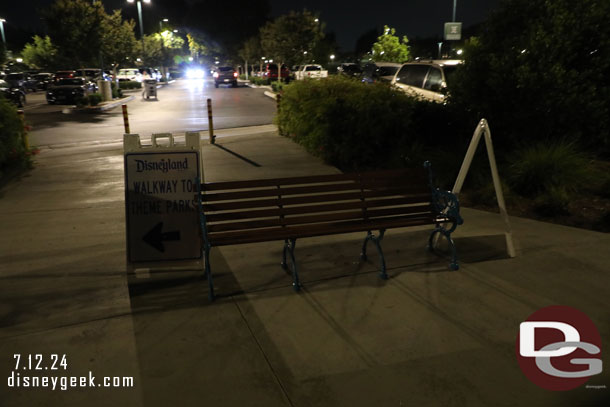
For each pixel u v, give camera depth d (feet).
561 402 9.17
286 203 14.75
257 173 28.66
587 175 22.79
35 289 14.05
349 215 15.30
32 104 88.48
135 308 12.90
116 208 22.35
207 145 38.78
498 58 26.21
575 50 24.94
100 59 123.03
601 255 15.83
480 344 11.04
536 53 24.39
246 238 13.80
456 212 15.20
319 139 31.83
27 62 162.81
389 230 19.06
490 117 26.99
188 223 14.97
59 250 17.13
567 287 13.73
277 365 10.36
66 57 129.90
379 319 12.21
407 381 9.80
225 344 11.17
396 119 29.45
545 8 25.72
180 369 10.26
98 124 57.67
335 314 12.48
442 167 25.39
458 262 15.67
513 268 15.08
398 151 28.48
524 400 9.23
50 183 27.43
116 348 11.05
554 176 22.04
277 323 12.09
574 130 25.64
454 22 86.33
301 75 112.78
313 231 14.38
